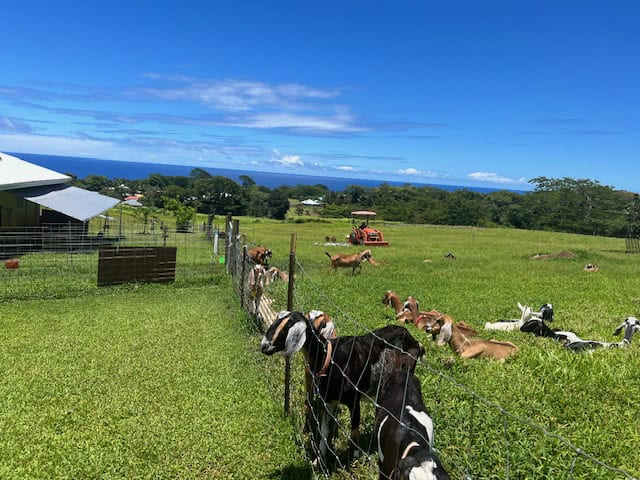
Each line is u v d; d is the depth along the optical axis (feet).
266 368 27.20
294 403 22.18
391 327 19.71
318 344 18.19
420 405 12.96
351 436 18.38
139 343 32.27
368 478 16.33
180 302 44.52
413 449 11.27
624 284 50.98
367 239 101.86
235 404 23.13
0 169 85.66
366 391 18.24
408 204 284.41
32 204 90.07
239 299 43.42
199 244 87.35
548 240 123.75
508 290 47.14
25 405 23.03
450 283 51.11
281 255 76.69
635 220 126.00
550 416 18.58
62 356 29.66
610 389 20.95
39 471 17.66
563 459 15.46
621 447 16.21
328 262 69.77
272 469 18.03
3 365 28.09
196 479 17.51
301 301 40.96
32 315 39.14
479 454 16.08
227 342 32.48
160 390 24.72
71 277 52.26
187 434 20.35
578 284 50.98
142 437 20.11
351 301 41.01
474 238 126.31
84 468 17.93
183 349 31.09
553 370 23.21
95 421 21.49
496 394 20.54
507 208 282.15
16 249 69.51
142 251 50.72
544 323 32.22
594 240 128.16
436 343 28.30
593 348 27.81
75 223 93.15
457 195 358.23
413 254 83.41
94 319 38.19
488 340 26.84
